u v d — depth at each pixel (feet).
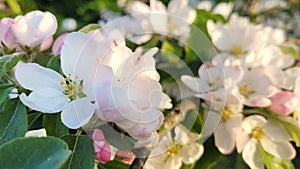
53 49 0.94
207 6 1.55
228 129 1.04
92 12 2.51
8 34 0.92
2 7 1.72
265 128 1.06
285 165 1.06
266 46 1.20
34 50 0.95
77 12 2.56
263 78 1.08
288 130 1.05
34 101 0.79
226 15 1.47
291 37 2.28
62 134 0.81
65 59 0.81
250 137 1.06
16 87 0.83
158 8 1.27
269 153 1.05
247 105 1.08
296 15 2.32
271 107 1.06
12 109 0.80
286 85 1.09
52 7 2.61
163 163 0.95
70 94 0.80
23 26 0.92
